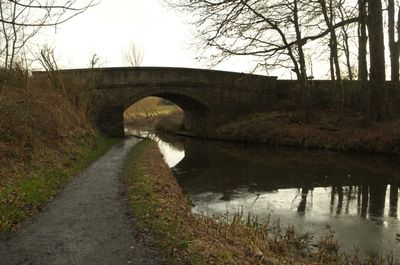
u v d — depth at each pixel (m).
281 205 12.55
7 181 10.41
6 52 11.41
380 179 15.41
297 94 33.31
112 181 12.33
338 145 22.91
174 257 6.10
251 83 34.25
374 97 23.27
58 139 16.70
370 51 22.78
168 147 29.42
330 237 9.27
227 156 23.41
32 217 8.48
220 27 18.69
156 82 31.59
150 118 55.25
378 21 22.14
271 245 8.20
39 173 12.05
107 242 6.90
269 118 30.67
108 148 22.27
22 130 13.98
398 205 12.09
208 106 33.44
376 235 9.56
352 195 13.43
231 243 7.52
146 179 11.93
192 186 15.61
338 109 28.34
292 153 23.17
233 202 13.00
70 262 6.10
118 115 30.39
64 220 8.23
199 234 7.25
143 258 6.17
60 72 24.34
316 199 13.12
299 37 24.72
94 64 28.91
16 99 15.47
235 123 32.59
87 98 26.78
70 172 13.52
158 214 8.23
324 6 23.34
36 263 6.10
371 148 21.16
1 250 6.64
